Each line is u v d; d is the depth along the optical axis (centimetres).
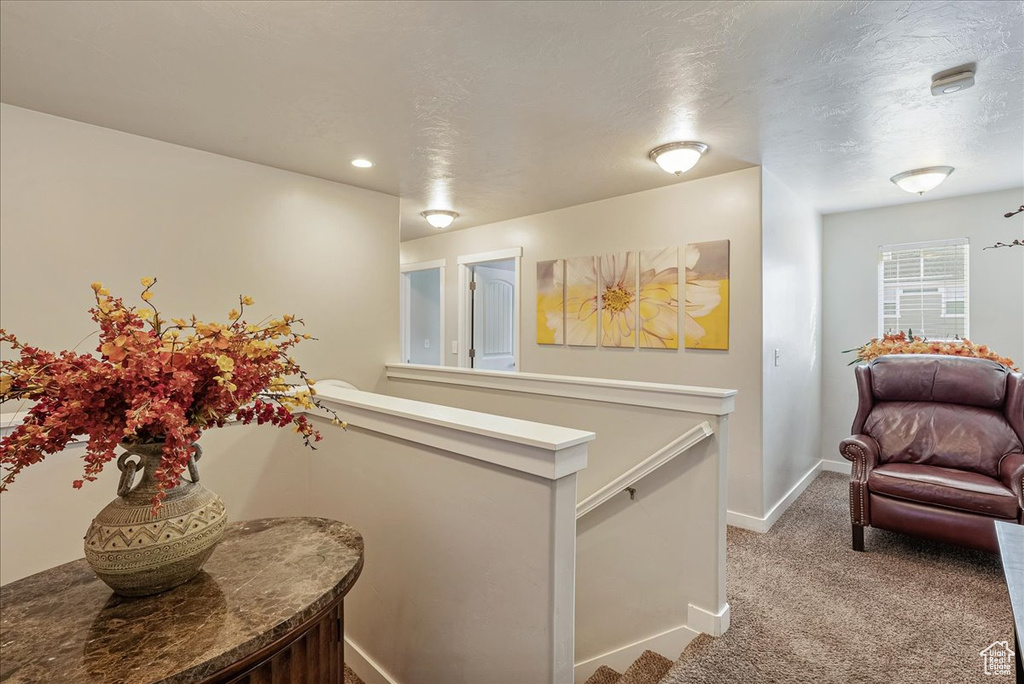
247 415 117
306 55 185
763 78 201
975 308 387
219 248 293
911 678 179
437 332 612
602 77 201
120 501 104
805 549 293
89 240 249
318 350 339
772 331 333
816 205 418
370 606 188
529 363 451
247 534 135
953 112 233
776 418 343
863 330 439
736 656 191
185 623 95
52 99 222
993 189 371
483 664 143
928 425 308
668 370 359
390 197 380
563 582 126
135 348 97
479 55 185
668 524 219
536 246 444
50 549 196
